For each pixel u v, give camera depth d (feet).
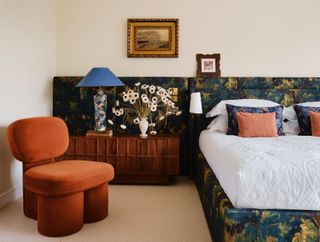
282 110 10.03
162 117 10.79
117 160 10.15
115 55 11.55
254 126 9.09
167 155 10.11
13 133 6.87
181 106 11.37
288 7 11.27
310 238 4.76
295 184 4.95
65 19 11.49
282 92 11.17
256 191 4.94
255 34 11.37
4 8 8.05
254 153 5.88
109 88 11.31
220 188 5.97
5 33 8.13
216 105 10.87
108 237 6.31
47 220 6.24
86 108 11.42
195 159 10.72
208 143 8.46
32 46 9.72
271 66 11.43
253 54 11.41
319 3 11.21
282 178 4.98
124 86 11.32
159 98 11.23
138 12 11.43
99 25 11.48
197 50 11.46
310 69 11.39
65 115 11.47
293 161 5.27
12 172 8.50
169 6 11.38
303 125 9.70
